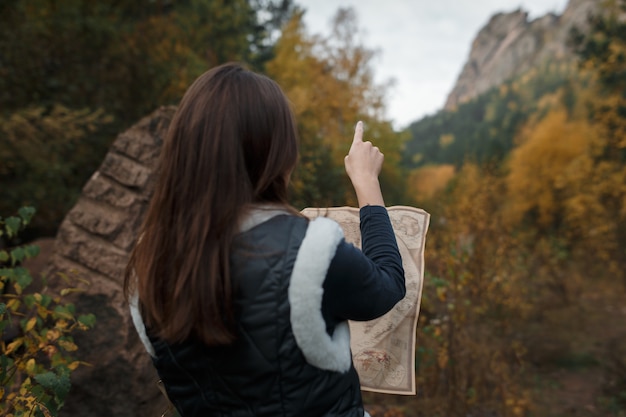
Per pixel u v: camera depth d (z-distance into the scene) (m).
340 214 1.27
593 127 16.58
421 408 4.66
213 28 11.27
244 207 0.96
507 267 6.73
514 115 50.00
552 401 5.68
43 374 1.75
